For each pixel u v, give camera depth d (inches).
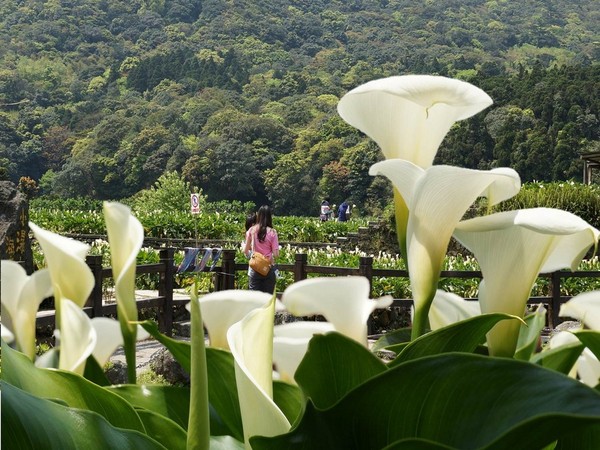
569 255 48.6
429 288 48.9
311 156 3555.6
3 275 47.6
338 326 45.6
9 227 474.3
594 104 2741.1
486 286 50.3
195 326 33.9
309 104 4571.9
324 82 5388.8
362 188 3334.2
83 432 35.5
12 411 33.5
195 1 6840.6
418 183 47.6
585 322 50.2
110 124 4163.4
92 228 1048.2
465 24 7170.3
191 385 34.0
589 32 7559.1
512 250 48.8
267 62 6043.3
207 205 2023.9
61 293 46.8
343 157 3410.4
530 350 54.4
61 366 45.7
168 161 3774.6
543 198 851.4
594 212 848.9
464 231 46.6
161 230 1042.1
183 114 4328.3
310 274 525.0
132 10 6727.4
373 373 38.8
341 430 33.5
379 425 33.3
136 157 3855.8
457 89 48.5
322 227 1230.3
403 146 53.1
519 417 29.7
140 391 52.1
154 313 523.5
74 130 4788.4
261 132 3745.1
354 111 52.7
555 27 7421.3
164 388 52.8
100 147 4052.7
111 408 44.4
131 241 49.0
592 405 28.5
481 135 2733.8
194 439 33.4
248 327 38.1
